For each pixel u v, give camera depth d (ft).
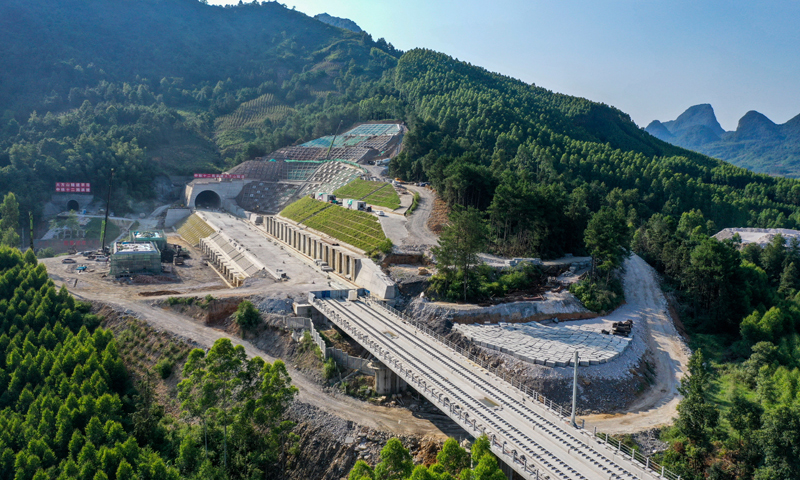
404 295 382.83
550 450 188.44
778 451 186.29
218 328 366.43
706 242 402.72
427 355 274.98
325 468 237.04
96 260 561.02
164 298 402.93
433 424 255.91
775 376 268.21
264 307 373.61
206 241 654.12
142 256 509.76
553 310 352.90
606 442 193.57
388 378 283.79
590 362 274.98
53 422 241.96
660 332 350.84
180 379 308.19
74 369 278.05
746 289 388.98
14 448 233.55
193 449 210.79
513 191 440.45
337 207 618.03
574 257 458.50
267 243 603.67
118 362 292.61
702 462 205.05
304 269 481.05
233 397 231.09
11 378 288.10
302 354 321.52
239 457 220.64
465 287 364.38
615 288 402.72
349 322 324.39
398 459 166.71
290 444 247.09
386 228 501.15
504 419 209.05
